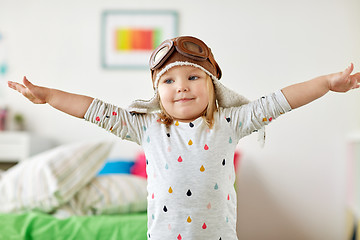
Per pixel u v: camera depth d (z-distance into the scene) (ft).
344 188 8.93
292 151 9.09
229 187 3.26
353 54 9.04
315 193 9.02
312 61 9.14
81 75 9.47
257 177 9.11
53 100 3.31
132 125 3.41
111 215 5.57
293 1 9.24
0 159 8.58
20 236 4.59
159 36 9.37
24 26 9.62
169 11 9.35
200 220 3.10
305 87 3.18
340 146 8.99
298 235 9.02
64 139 9.42
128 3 9.46
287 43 9.20
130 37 9.42
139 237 4.60
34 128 9.49
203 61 3.34
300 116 9.11
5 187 5.75
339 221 8.95
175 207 3.11
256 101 3.35
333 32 9.13
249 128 3.32
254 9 9.28
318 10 9.19
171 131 3.33
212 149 3.20
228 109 3.43
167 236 3.11
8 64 9.59
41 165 5.82
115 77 9.42
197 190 3.12
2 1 9.67
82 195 5.67
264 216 9.09
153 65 3.38
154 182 3.23
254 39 9.24
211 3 9.33
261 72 9.19
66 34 9.55
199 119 3.31
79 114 3.35
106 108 3.38
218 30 9.29
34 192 5.51
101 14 9.50
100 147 6.21
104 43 9.46
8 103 9.56
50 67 9.53
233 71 9.21
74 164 5.82
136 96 9.37
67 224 4.76
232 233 3.23
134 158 9.23
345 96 9.03
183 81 3.26
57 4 9.59
